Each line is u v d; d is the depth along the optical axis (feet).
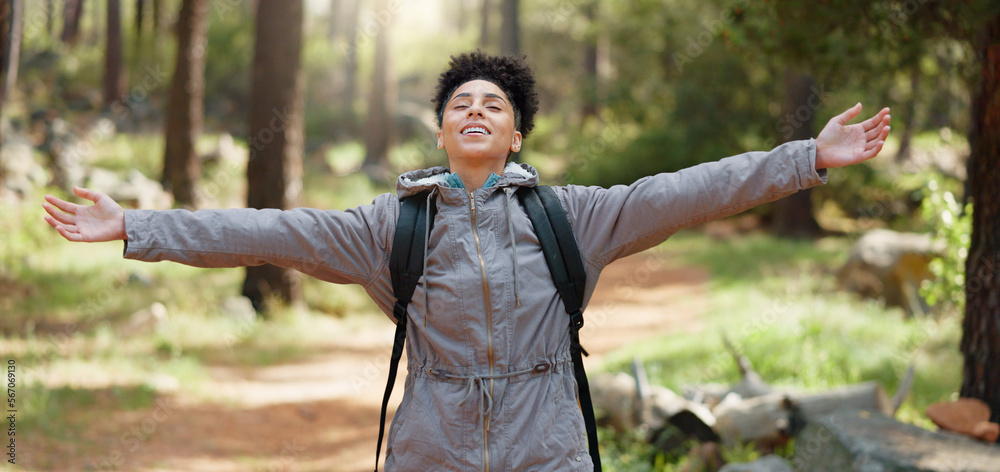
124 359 24.70
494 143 7.46
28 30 44.52
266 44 35.29
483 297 6.95
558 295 7.24
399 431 7.18
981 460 12.77
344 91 104.47
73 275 34.35
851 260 38.04
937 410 15.03
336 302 37.09
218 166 59.11
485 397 6.91
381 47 79.66
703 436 17.53
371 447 20.92
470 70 8.09
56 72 79.77
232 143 65.77
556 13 99.09
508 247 7.16
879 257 37.17
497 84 7.99
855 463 13.33
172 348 27.20
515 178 7.32
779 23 16.60
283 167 35.55
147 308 30.89
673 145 73.87
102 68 84.23
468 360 6.97
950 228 19.92
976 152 15.44
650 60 80.69
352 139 96.68
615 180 75.51
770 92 72.08
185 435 19.67
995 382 15.28
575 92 92.38
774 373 24.18
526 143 90.38
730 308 35.17
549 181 74.13
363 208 7.43
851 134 6.88
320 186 65.51
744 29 17.15
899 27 15.70
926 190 21.31
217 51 90.38
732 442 17.19
